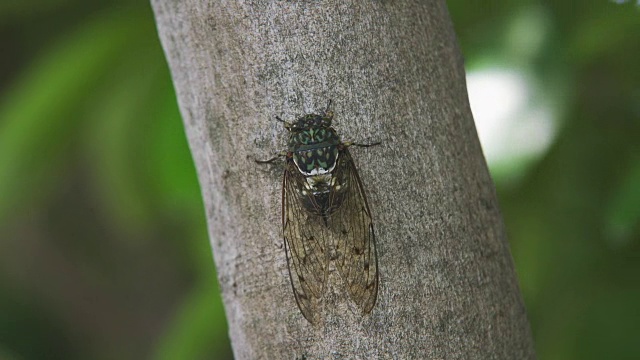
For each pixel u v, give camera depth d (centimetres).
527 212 107
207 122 91
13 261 145
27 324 152
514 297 92
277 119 90
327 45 90
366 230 90
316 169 90
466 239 90
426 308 89
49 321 150
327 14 90
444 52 92
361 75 90
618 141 106
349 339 89
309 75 90
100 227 143
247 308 91
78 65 107
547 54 103
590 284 106
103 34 107
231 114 91
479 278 90
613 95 106
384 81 90
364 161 90
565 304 106
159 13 93
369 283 89
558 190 106
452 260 90
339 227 90
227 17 90
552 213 107
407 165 90
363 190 90
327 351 90
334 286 90
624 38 104
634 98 105
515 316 91
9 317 149
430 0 92
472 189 91
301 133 90
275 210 90
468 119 92
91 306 146
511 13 104
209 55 91
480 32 104
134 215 113
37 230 143
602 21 103
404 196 90
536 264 107
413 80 90
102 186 114
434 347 89
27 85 108
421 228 90
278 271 90
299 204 90
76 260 144
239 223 91
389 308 89
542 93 101
